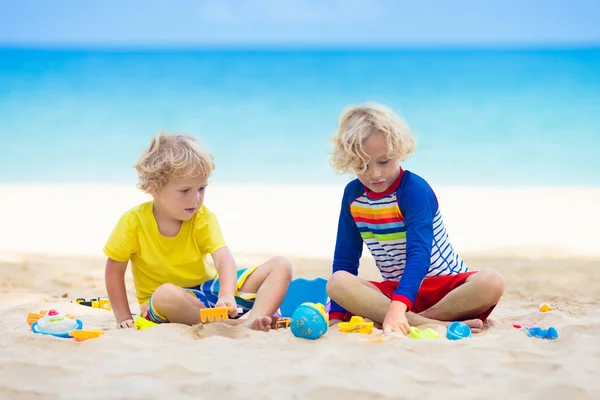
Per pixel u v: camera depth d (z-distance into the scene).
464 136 15.27
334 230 8.50
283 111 18.50
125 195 10.70
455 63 27.89
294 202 10.24
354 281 3.65
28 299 4.93
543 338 3.22
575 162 12.91
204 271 3.95
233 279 3.74
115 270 3.85
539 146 14.25
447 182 11.58
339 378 2.64
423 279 3.75
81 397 2.48
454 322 3.40
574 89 20.73
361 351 3.01
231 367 2.78
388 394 2.47
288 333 3.38
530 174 12.11
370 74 24.92
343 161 3.56
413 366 2.77
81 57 30.34
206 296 3.90
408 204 3.64
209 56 32.41
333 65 27.89
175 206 3.70
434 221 3.74
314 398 2.47
